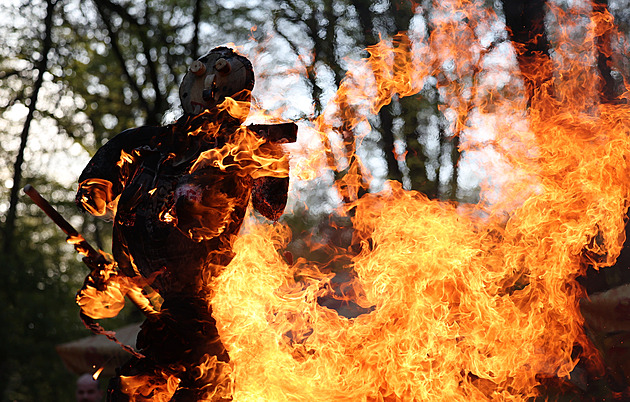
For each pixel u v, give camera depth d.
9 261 22.23
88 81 25.16
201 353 3.13
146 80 24.27
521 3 13.66
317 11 21.19
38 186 27.33
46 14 24.36
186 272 3.19
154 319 3.15
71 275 27.06
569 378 7.28
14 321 21.33
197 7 22.83
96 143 25.38
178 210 3.03
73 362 10.79
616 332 7.79
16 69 25.39
